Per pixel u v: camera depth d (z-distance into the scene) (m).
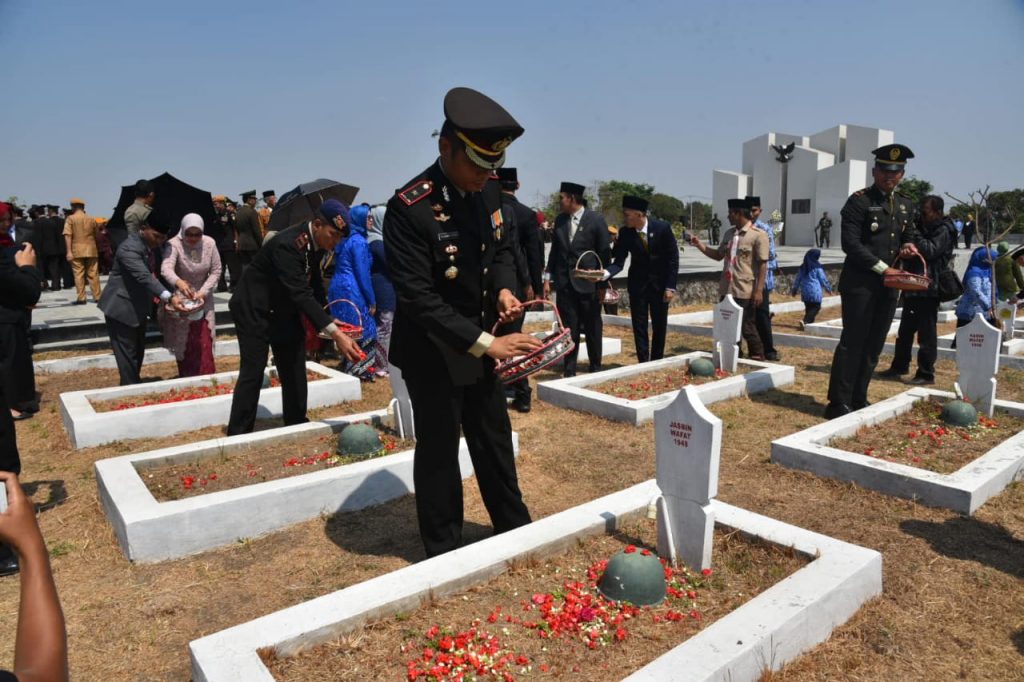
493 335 3.71
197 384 7.74
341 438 5.37
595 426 6.70
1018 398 7.46
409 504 4.91
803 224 41.94
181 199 11.03
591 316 8.70
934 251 7.95
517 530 3.82
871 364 6.70
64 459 6.04
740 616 2.97
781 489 5.06
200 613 3.58
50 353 10.68
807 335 11.73
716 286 17.61
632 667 2.84
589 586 3.44
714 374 8.20
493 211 3.74
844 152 43.12
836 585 3.21
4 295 4.47
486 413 3.94
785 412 7.07
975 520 4.46
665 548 3.71
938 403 6.57
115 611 3.60
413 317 3.50
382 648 2.94
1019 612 3.46
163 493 4.71
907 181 43.94
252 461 5.34
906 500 4.79
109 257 16.22
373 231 8.84
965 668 3.02
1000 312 9.52
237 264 15.77
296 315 5.95
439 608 3.23
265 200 15.91
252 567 4.05
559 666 2.85
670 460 3.62
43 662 1.35
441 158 3.55
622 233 9.16
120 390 7.36
